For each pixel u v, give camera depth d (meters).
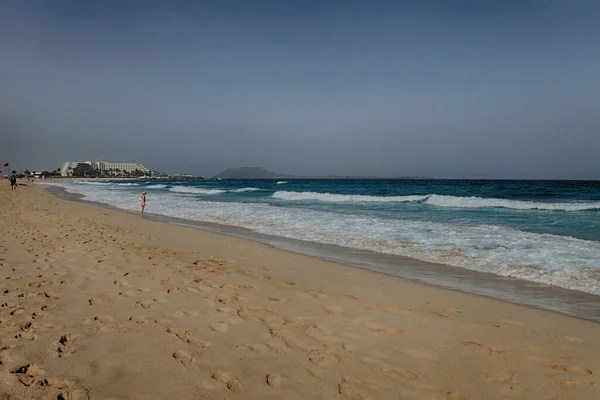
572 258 8.79
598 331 4.67
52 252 8.05
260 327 4.37
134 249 8.98
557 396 3.17
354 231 12.84
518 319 5.04
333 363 3.59
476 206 23.44
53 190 49.56
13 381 2.88
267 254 9.20
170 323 4.32
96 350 3.53
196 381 3.10
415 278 7.31
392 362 3.67
